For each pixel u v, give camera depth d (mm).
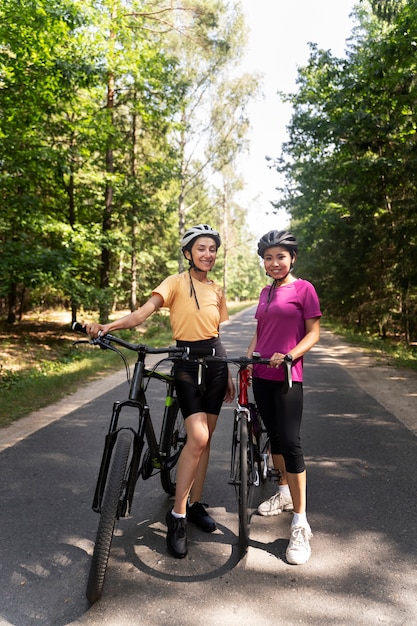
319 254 23578
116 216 18859
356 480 3838
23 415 6082
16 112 9734
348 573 2533
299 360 2918
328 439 4984
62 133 13328
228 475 3996
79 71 9242
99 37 12008
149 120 18094
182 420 3359
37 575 2506
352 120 11492
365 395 7305
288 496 3309
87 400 7000
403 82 10664
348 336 18828
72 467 4141
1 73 9141
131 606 2254
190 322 2926
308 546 2699
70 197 17578
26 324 22703
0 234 15711
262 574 2533
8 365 11656
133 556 2715
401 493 3570
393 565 2609
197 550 2793
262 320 3045
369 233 18797
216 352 2953
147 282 29359
